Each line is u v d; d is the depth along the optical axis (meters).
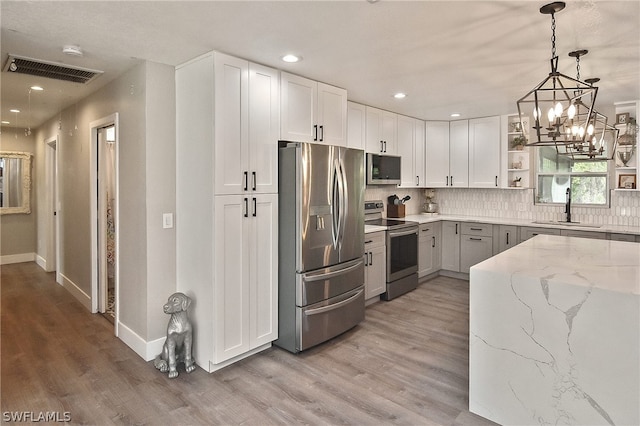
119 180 3.32
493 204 5.59
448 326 3.70
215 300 2.74
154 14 2.11
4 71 3.11
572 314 1.93
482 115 5.19
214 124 2.68
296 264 3.08
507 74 3.24
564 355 1.96
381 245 4.38
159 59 2.87
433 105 4.55
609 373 1.83
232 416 2.27
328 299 3.29
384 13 2.11
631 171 4.39
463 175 5.52
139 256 3.06
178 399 2.45
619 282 1.91
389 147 4.92
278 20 2.20
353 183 3.53
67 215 4.76
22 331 3.56
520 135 5.07
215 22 2.22
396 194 5.64
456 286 5.09
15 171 6.37
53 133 5.25
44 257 6.07
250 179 2.92
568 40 2.47
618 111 4.36
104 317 3.93
